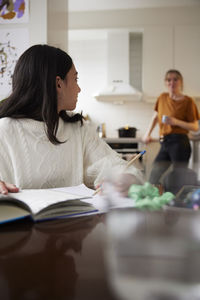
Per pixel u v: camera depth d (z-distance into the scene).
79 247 0.43
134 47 4.89
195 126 3.56
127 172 0.48
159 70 4.65
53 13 2.54
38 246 0.43
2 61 2.38
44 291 0.29
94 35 4.93
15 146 1.14
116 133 5.11
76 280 0.31
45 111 1.14
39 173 1.15
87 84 5.13
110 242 0.25
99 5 4.62
